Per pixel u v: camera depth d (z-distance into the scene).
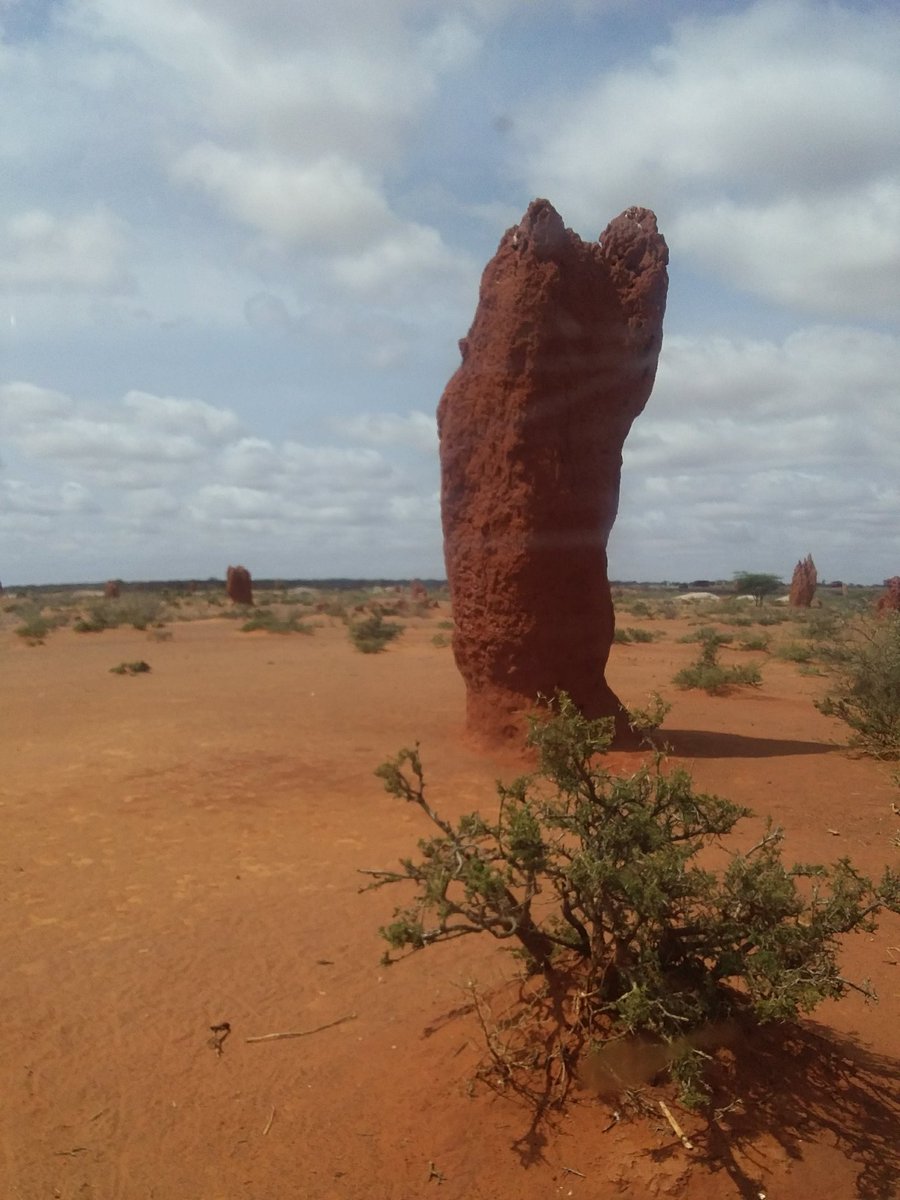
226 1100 5.00
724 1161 4.05
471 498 13.81
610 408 13.73
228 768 13.20
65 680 24.30
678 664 27.69
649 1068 4.40
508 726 13.66
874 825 10.16
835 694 15.62
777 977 4.23
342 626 48.69
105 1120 4.85
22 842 9.85
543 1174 4.13
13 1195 4.27
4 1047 5.60
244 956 6.93
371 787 12.05
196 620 51.34
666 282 14.00
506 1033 4.88
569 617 13.59
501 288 13.29
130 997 6.27
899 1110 4.49
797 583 62.97
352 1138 4.59
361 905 7.95
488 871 4.34
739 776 12.30
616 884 4.36
